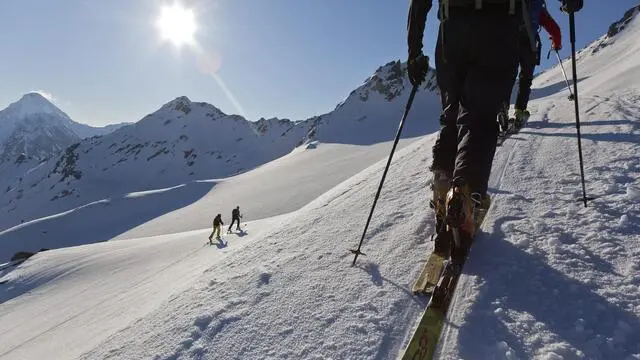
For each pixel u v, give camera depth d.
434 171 3.08
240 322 2.97
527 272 2.69
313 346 2.51
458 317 2.40
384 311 2.64
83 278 21.84
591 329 2.17
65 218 84.44
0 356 11.37
